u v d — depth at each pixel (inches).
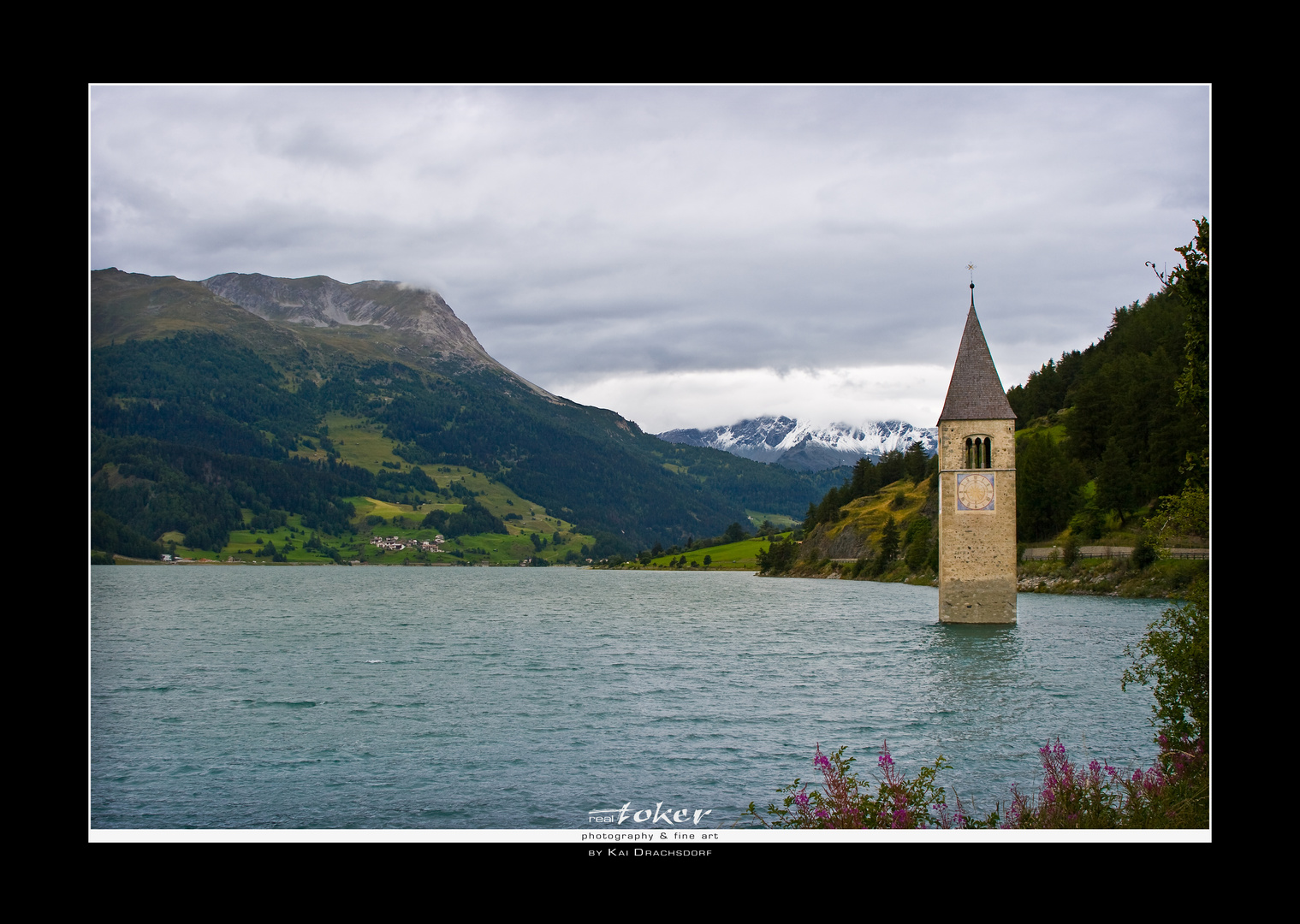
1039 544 5767.7
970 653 2706.7
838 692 2118.6
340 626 4111.7
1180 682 1039.0
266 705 2060.8
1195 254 1030.4
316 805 1322.6
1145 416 5408.5
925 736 1651.1
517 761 1544.0
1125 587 4635.8
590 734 1728.6
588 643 3344.0
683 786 1384.1
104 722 1878.7
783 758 1530.5
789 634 3508.9
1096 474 6058.1
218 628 4013.3
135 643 3388.3
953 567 3366.1
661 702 2050.9
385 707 2028.8
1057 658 2573.8
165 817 1279.5
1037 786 1307.8
